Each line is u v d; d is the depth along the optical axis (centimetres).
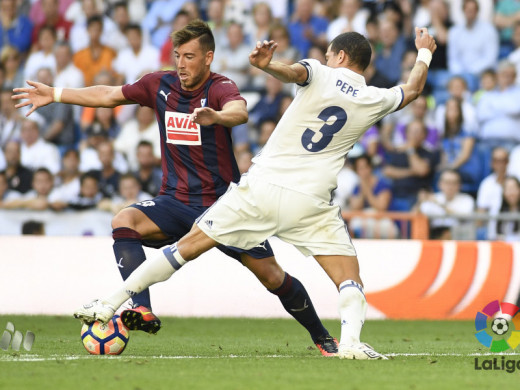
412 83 1756
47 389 1214
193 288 3291
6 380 1300
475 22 4669
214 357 1736
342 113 1641
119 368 1464
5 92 4697
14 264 3275
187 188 1858
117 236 1802
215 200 1856
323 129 1641
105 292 3262
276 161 1647
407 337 2545
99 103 1861
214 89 1792
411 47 4612
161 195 1889
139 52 4875
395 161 4331
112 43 4891
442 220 3681
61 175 4406
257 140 4503
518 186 4144
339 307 1673
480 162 4388
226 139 1844
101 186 4278
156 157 4394
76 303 3256
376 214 3628
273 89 4538
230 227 1652
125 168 4375
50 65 4881
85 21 4944
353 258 1694
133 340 2303
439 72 4675
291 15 4884
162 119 1861
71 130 4556
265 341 2317
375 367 1523
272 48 1522
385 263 3372
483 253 3391
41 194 4362
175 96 1831
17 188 4462
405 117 4431
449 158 4359
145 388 1225
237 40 4756
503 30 4700
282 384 1279
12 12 4997
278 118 4497
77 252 3284
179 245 1664
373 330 2811
